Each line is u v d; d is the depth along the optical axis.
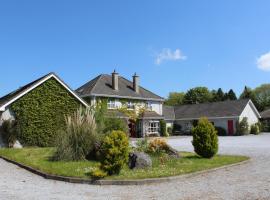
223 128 53.62
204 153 18.23
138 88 50.97
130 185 12.35
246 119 52.41
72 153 17.00
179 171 14.04
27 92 27.22
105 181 12.56
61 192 11.14
